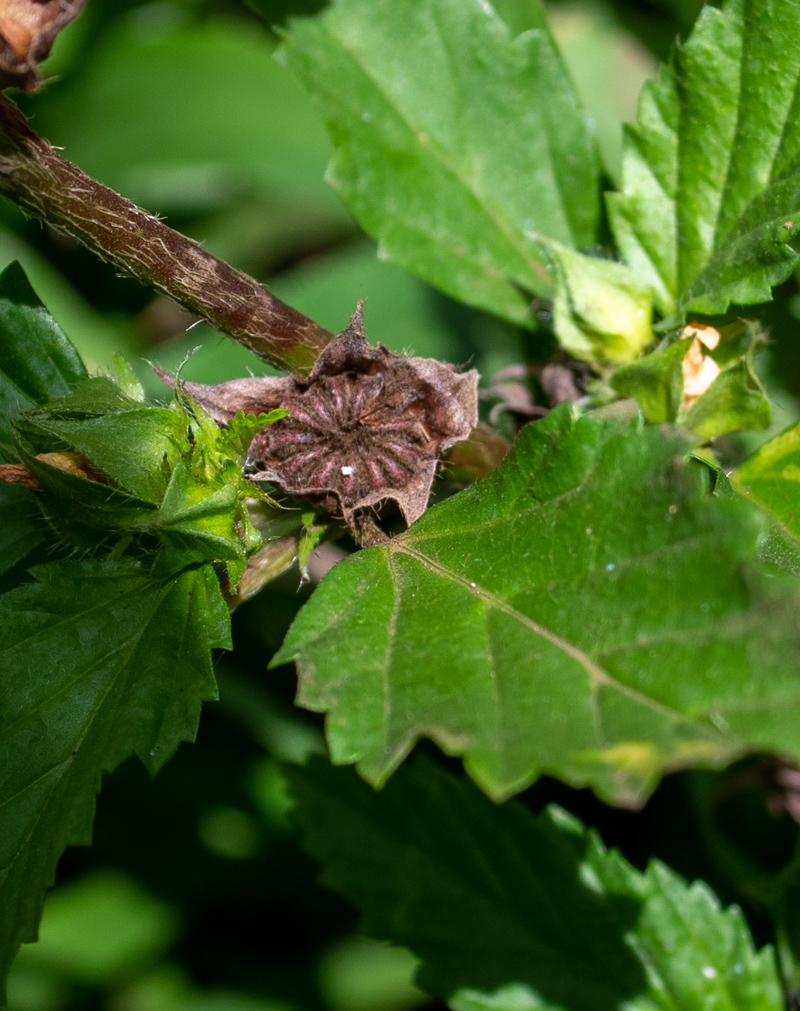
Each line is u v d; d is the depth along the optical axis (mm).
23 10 105
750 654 98
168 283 110
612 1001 118
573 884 120
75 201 108
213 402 112
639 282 117
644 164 119
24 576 130
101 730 109
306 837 122
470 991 119
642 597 101
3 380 115
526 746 98
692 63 118
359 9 128
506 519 106
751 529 101
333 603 106
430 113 128
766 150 118
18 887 107
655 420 116
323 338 113
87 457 108
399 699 102
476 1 128
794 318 134
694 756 97
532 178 128
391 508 114
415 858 121
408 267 126
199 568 111
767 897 123
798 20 116
